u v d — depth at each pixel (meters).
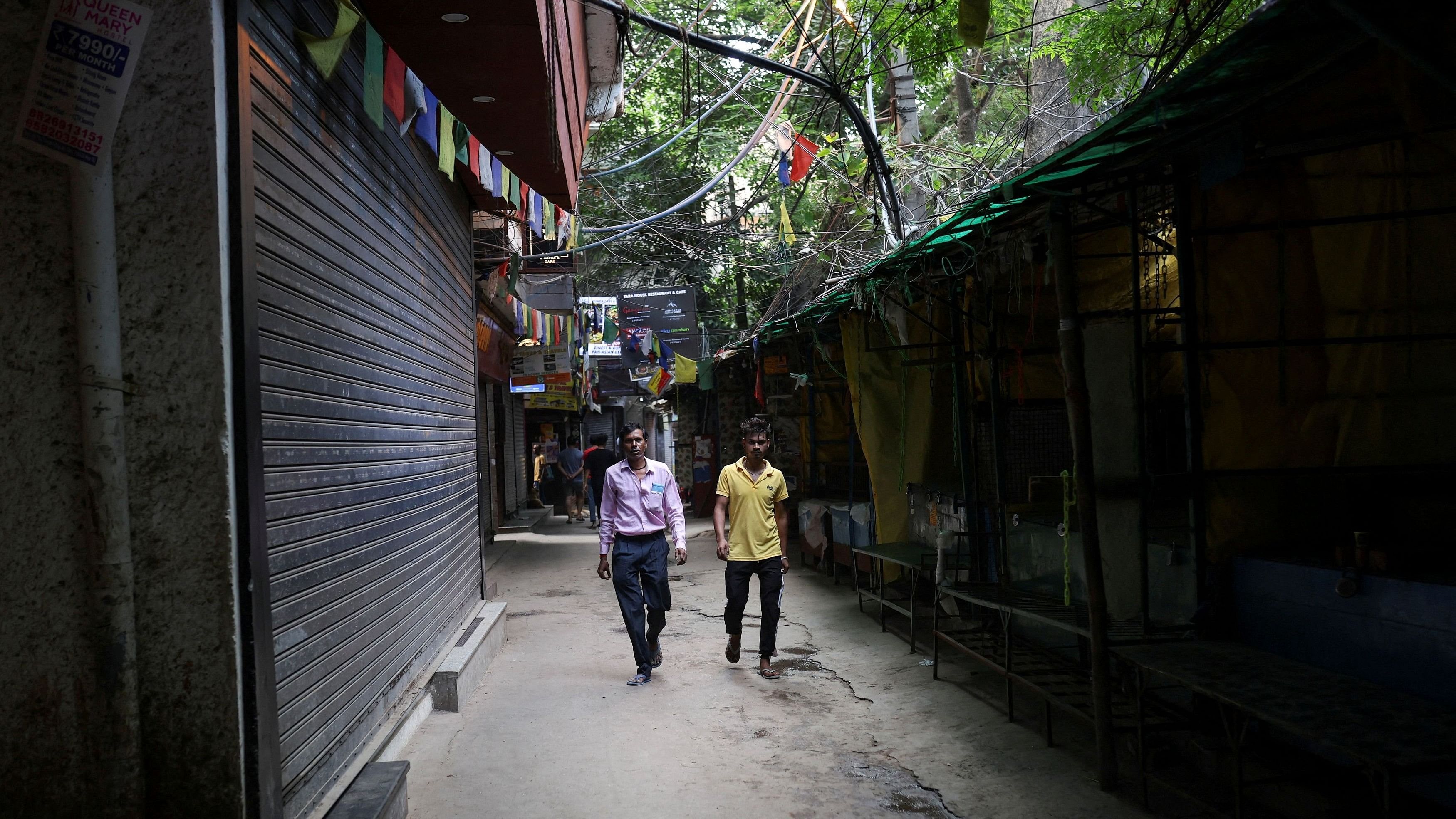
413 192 5.60
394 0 3.48
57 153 2.57
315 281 3.62
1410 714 3.25
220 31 2.70
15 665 2.59
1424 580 3.58
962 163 10.32
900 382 8.87
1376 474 4.60
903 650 7.35
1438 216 4.50
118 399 2.62
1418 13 2.57
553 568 12.91
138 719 2.65
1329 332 4.72
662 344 17.27
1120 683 5.34
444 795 4.39
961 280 7.45
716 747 5.11
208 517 2.67
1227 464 4.79
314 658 3.51
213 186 2.64
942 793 4.38
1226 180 4.06
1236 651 4.25
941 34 8.32
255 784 2.73
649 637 6.95
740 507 6.79
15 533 2.60
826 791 4.43
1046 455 7.23
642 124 17.72
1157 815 4.00
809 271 12.91
